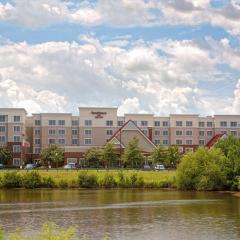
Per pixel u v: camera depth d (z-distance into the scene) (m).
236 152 116.88
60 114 199.88
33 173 120.06
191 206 83.56
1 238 44.16
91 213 75.81
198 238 56.66
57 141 199.25
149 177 123.12
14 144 188.50
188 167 115.38
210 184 113.81
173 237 57.25
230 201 91.25
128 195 102.62
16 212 77.19
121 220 69.00
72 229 36.62
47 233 33.16
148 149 183.12
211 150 118.94
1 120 189.75
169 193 107.69
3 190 115.00
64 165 176.75
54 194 104.94
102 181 120.62
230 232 59.81
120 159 174.62
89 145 197.88
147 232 60.25
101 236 57.94
